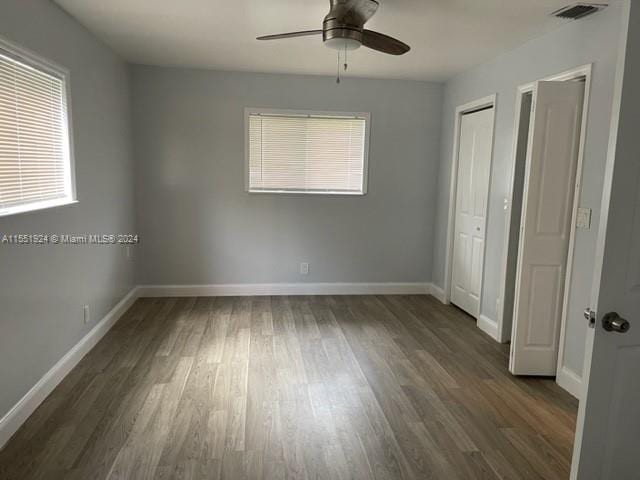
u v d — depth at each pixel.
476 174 4.36
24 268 2.48
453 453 2.29
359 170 5.12
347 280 5.29
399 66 4.38
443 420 2.60
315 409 2.69
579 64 2.90
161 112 4.73
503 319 3.79
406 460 2.22
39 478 2.03
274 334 3.93
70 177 3.08
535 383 3.09
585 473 1.67
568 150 2.95
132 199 4.71
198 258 5.01
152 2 2.83
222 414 2.60
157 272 4.97
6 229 2.29
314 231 5.14
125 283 4.47
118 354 3.42
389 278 5.35
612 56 2.62
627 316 1.59
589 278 2.82
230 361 3.35
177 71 4.69
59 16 2.93
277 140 4.95
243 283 5.12
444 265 5.04
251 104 4.84
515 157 3.59
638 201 1.54
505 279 3.74
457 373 3.22
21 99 2.50
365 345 3.72
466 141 4.57
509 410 2.72
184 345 3.63
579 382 2.88
